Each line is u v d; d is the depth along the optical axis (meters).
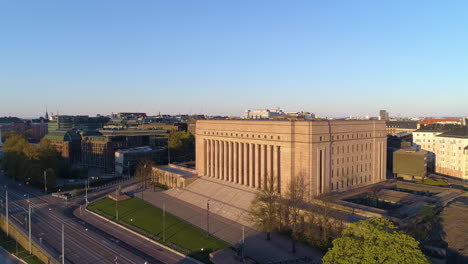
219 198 125.31
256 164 123.56
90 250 89.00
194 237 94.81
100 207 127.44
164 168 174.38
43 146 187.12
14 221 112.94
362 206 98.12
